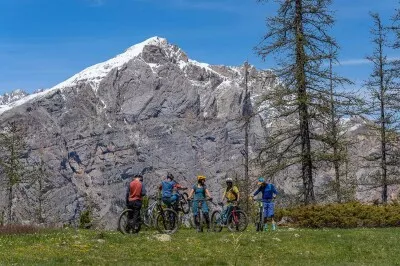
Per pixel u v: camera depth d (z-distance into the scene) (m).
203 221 20.73
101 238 17.48
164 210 19.47
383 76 42.00
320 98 31.98
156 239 17.36
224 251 15.83
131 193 18.98
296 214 27.11
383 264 14.23
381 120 42.25
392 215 25.91
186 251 15.73
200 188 20.83
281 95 32.19
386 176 43.09
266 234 19.05
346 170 45.16
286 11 32.75
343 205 26.80
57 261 13.84
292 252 16.17
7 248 15.61
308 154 32.31
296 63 32.41
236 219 20.83
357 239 18.38
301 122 32.62
